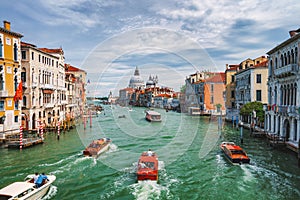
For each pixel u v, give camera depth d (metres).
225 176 15.89
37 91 32.00
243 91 41.78
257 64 39.31
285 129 23.61
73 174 16.27
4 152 21.69
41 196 12.94
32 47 30.64
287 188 13.88
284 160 18.75
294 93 21.77
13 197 11.45
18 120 27.33
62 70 41.81
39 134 28.12
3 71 25.27
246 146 23.52
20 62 27.84
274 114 26.09
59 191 13.77
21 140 22.77
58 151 22.12
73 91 48.94
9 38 26.09
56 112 38.44
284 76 23.42
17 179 15.31
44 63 34.41
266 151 21.52
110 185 14.55
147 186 14.37
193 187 14.34
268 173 16.16
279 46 24.38
